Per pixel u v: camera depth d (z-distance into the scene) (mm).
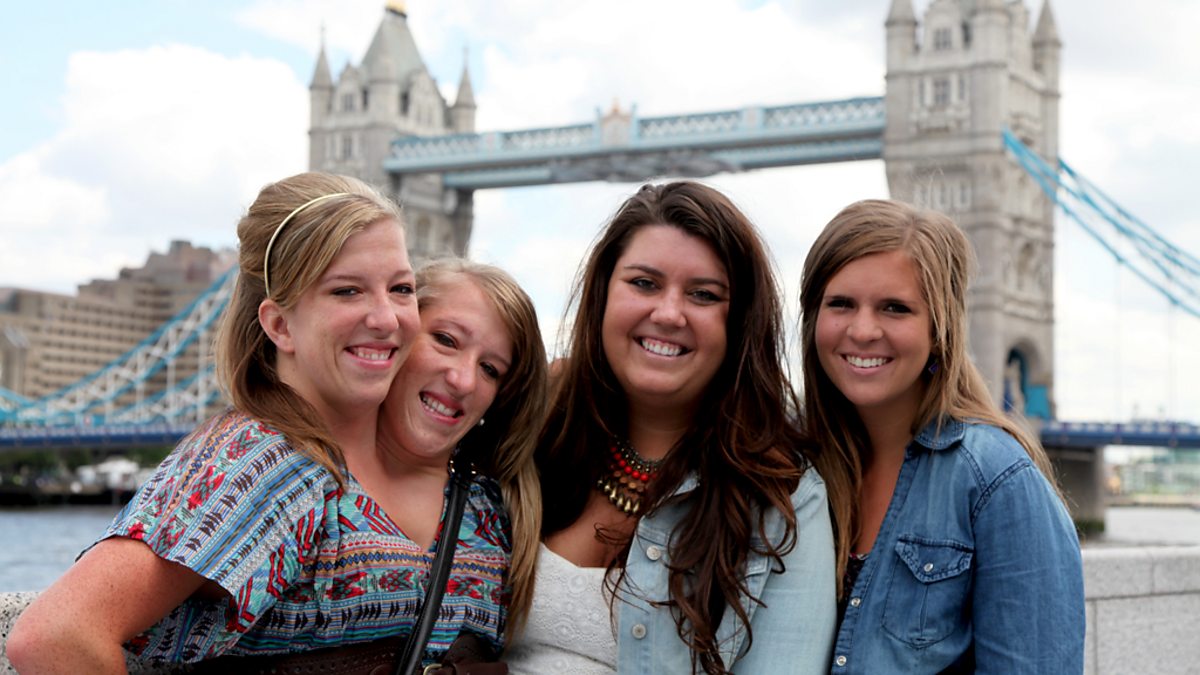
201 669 2418
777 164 68500
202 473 2281
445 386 2707
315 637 2412
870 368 2814
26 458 82688
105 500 81875
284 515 2324
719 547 2639
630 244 2850
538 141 73562
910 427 2883
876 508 2904
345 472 2492
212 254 141750
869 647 2723
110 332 130750
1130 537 58938
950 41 65500
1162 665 5023
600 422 2928
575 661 2744
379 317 2461
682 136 67750
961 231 2891
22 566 34938
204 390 72812
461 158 76750
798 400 3012
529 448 2881
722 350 2814
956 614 2695
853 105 66438
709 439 2758
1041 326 66125
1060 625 2562
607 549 2889
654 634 2678
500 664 2625
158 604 2189
